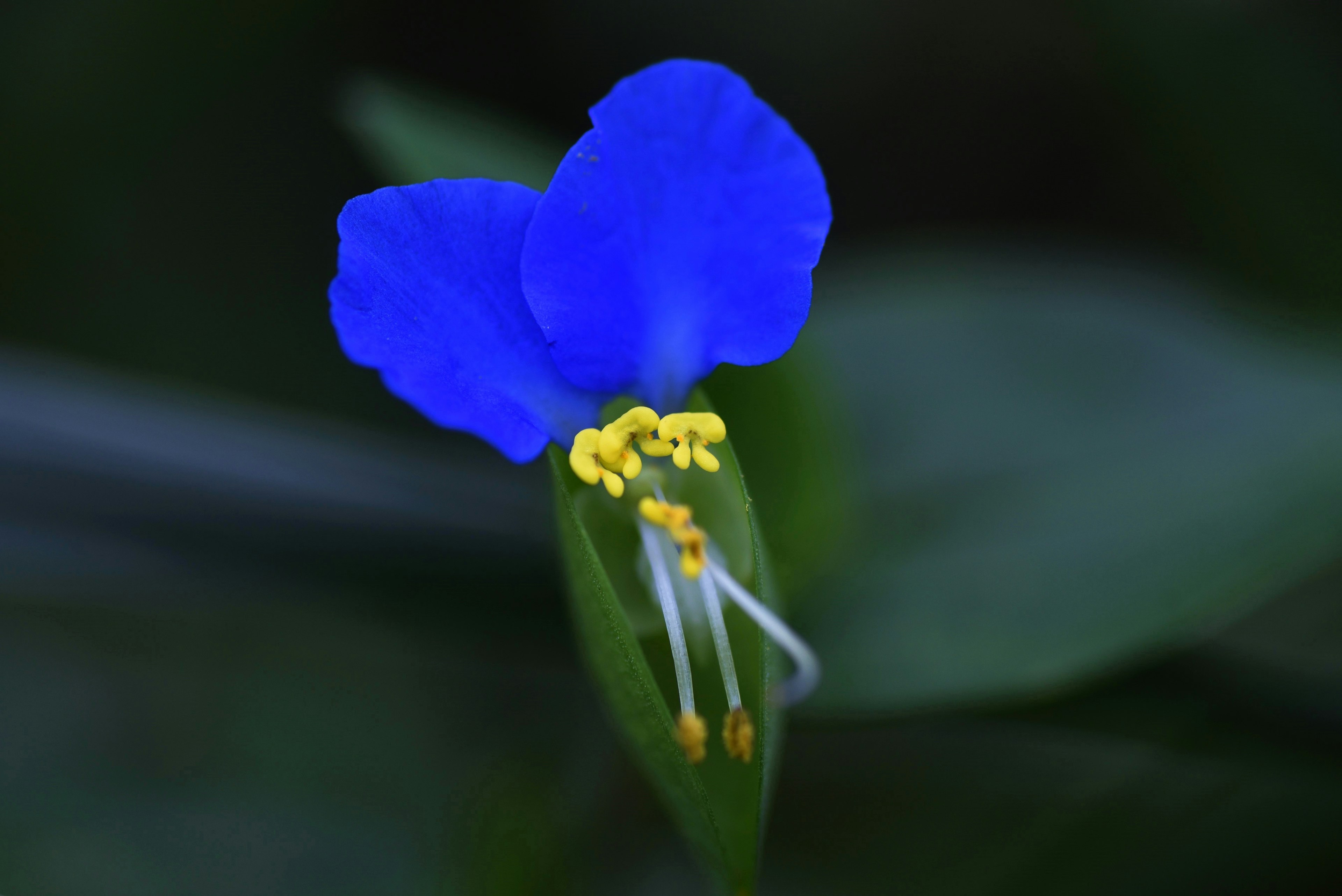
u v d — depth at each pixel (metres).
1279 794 0.15
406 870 0.16
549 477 0.14
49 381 0.14
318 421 0.15
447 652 0.15
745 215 0.14
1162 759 0.15
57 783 0.16
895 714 0.15
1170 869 0.15
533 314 0.14
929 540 0.15
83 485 0.14
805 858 0.16
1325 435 0.15
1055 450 0.16
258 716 0.17
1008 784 0.17
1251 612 0.17
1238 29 0.17
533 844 0.15
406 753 0.17
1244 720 0.15
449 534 0.14
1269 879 0.15
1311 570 0.15
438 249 0.13
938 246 0.17
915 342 0.16
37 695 0.17
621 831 0.15
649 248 0.14
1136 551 0.15
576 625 0.14
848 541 0.15
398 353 0.13
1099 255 0.17
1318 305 0.17
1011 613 0.15
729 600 0.14
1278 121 0.17
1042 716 0.15
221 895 0.16
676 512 0.14
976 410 0.16
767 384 0.15
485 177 0.15
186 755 0.17
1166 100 0.17
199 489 0.14
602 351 0.14
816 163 0.14
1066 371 0.16
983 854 0.16
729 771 0.13
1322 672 0.15
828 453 0.15
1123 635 0.15
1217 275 0.17
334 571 0.14
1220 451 0.15
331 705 0.17
